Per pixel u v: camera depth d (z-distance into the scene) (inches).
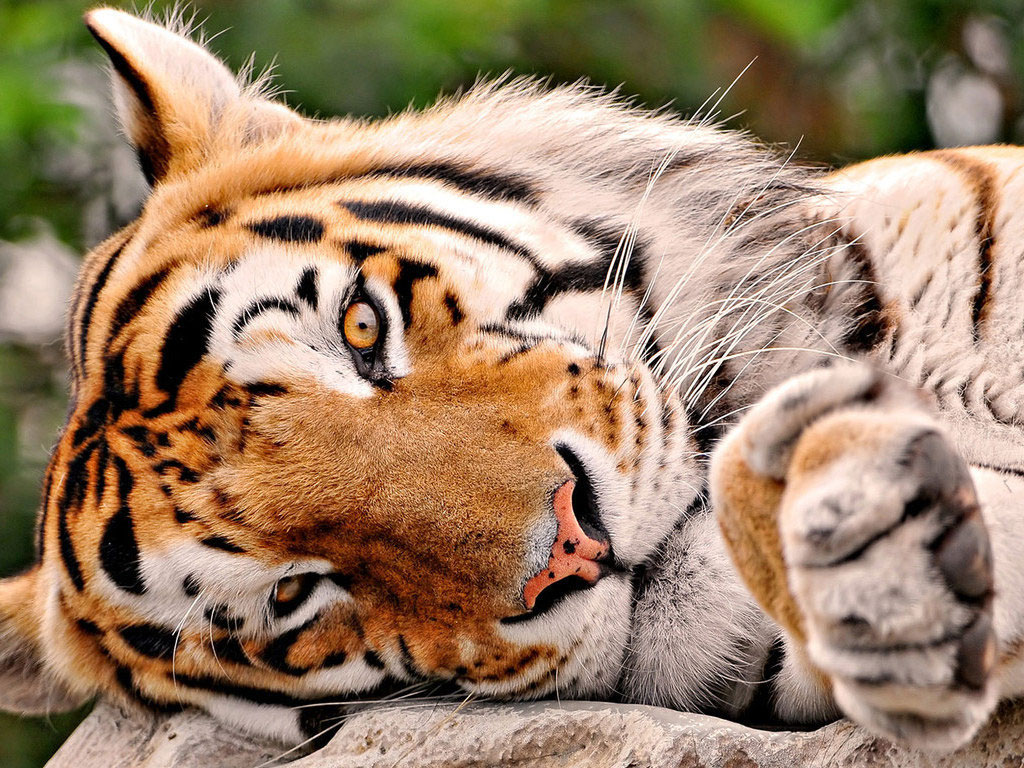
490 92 316.8
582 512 228.8
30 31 387.2
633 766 205.9
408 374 241.3
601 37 404.5
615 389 243.3
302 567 235.0
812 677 209.6
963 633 151.9
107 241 300.2
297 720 258.2
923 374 253.0
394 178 279.9
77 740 273.9
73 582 262.4
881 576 151.6
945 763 193.5
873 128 458.6
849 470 154.9
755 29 418.9
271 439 234.1
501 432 230.2
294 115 299.6
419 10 378.0
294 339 242.1
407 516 224.8
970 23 474.9
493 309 254.4
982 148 288.7
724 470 171.8
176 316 252.1
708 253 278.1
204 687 259.4
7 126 372.5
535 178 292.0
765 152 310.5
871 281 267.0
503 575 221.8
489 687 235.0
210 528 236.8
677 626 237.3
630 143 305.7
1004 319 247.6
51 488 276.4
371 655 240.4
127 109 289.4
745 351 275.3
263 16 378.0
